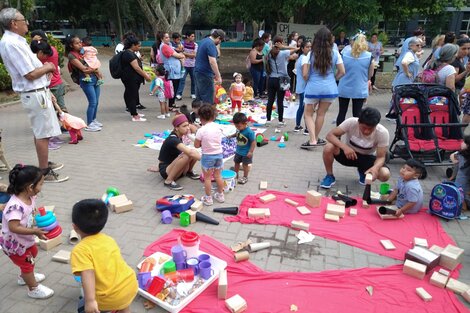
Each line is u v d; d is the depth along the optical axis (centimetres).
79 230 247
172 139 514
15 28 467
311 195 460
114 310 252
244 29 5316
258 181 547
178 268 328
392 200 462
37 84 493
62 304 300
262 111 1009
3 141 739
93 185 529
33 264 300
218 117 919
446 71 654
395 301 304
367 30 1847
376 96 1274
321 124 695
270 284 322
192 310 290
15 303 300
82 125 718
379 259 362
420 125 573
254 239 394
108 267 246
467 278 336
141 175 568
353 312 292
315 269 345
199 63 787
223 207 459
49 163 586
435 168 603
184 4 1672
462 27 3744
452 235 405
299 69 725
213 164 452
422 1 1406
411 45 800
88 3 3825
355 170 595
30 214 298
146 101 1161
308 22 1623
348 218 436
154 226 418
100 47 3609
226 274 319
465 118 650
